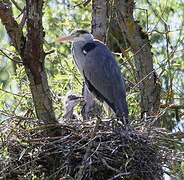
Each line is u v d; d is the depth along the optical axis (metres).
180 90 16.31
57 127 11.84
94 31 14.37
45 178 11.20
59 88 14.96
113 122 11.87
